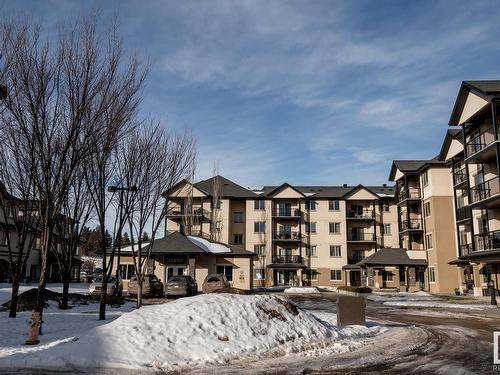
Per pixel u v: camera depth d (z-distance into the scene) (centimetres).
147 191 1961
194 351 987
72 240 1969
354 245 6150
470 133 3766
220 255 3988
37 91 1196
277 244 6034
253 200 6003
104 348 931
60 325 1451
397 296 3812
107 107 1251
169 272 3872
